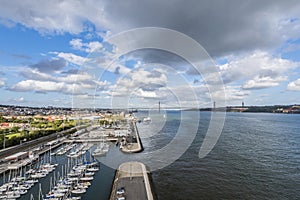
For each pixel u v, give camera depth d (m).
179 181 57.22
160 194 49.97
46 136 117.50
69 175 62.12
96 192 51.88
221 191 51.66
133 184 50.84
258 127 169.00
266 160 76.12
